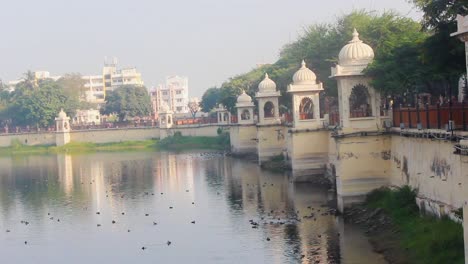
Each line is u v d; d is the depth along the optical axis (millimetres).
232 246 34375
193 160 88500
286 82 73938
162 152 108875
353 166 38031
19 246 38438
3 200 57719
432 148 31016
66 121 130250
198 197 52938
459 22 18891
